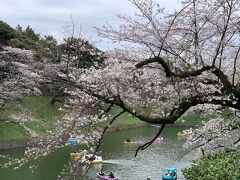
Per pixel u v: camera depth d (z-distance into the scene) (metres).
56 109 39.03
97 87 8.91
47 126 35.69
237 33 9.09
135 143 39.50
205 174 8.62
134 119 52.38
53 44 20.06
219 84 8.77
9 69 32.50
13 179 23.31
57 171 25.16
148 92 9.56
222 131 11.61
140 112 9.25
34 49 37.81
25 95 36.22
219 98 8.48
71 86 8.45
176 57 9.30
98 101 8.75
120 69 9.10
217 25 8.84
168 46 9.05
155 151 35.34
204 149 12.45
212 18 8.79
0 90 32.25
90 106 8.74
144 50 9.64
